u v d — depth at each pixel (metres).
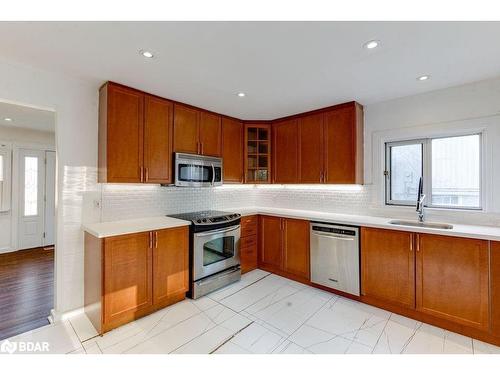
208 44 1.80
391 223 2.64
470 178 2.63
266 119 3.83
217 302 2.72
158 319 2.37
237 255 3.29
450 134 2.71
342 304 2.70
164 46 1.83
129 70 2.21
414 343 2.03
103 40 1.75
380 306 2.62
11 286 3.10
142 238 2.38
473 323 2.06
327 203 3.59
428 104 2.73
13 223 4.61
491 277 2.00
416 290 2.35
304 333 2.17
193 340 2.06
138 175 2.62
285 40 1.75
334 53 1.93
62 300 2.37
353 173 2.99
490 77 2.38
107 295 2.14
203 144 3.29
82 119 2.47
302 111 3.42
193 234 2.78
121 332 2.16
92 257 2.29
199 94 2.78
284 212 3.60
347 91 2.71
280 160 3.74
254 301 2.75
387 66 2.15
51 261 4.04
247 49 1.87
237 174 3.77
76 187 2.46
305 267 3.19
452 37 1.72
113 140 2.44
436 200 2.83
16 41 1.77
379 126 3.08
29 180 4.79
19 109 3.37
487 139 2.43
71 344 2.01
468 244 2.09
